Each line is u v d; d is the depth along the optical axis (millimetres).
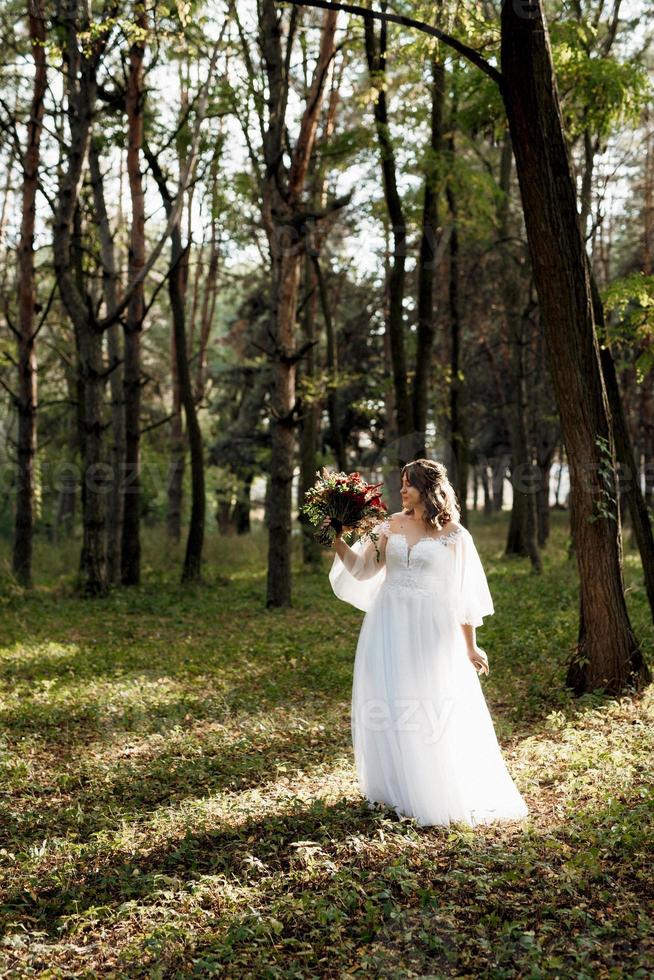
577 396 8211
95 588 17453
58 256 16672
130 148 17391
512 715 8031
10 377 28906
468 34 10516
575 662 8625
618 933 4059
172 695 9344
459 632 5742
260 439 34719
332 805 5750
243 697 9250
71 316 17000
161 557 24656
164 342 35812
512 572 20281
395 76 17562
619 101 12305
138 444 19547
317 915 4293
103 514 17625
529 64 7676
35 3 15477
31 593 17391
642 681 8484
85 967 4023
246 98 17062
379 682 5648
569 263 7977
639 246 25094
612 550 8422
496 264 25453
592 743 6770
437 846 5109
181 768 6766
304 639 12875
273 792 6160
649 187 22141
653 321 10039
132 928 4352
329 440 33281
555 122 7797
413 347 26297
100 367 17312
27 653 11852
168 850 5277
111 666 11047
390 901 4371
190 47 16031
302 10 17859
